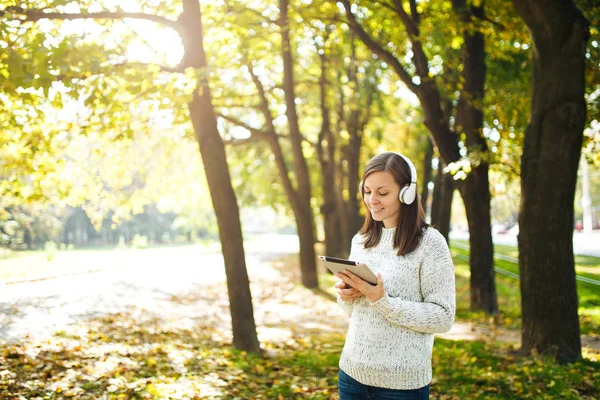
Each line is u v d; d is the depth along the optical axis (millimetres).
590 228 49125
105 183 14242
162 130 15336
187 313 11984
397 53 12273
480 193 12062
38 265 20781
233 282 8148
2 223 26969
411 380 2682
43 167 8375
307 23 10195
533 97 7137
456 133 11445
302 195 17781
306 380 6594
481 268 12234
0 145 7652
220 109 16328
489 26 9758
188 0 7414
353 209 22344
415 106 18547
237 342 8156
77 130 8266
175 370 6500
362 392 2811
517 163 10539
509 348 8023
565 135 6875
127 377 5957
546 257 7070
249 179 26188
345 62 19297
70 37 5758
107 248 55000
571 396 5633
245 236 83688
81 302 12016
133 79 6293
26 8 6293
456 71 11562
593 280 16547
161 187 16781
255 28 11484
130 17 6879
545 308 7109
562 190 6965
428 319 2584
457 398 5688
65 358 6613
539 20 6703
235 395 5777
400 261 2750
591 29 8430
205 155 7977
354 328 2836
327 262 2672
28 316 9758
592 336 9375
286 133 24328
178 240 75875
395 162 2771
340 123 22047
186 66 7398
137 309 11812
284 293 16422
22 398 5086
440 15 9711
